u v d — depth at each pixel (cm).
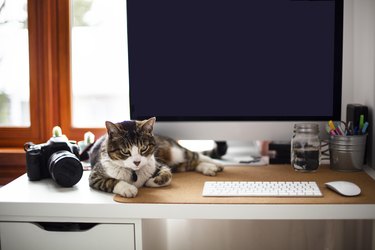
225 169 169
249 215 131
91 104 205
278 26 165
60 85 200
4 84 203
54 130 182
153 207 133
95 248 138
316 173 160
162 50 168
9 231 139
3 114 205
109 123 145
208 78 168
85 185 153
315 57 165
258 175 159
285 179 153
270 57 166
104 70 203
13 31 200
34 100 200
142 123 148
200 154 176
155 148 152
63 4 196
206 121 170
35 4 195
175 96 169
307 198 135
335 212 130
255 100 168
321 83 166
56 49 199
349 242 186
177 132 171
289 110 168
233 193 138
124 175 147
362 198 134
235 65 167
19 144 203
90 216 135
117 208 134
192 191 143
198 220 191
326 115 167
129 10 167
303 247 189
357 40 168
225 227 190
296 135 162
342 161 161
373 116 161
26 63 202
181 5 166
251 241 190
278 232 189
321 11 163
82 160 180
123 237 137
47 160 159
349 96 168
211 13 165
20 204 136
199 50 167
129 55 169
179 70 168
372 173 159
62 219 137
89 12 200
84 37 201
